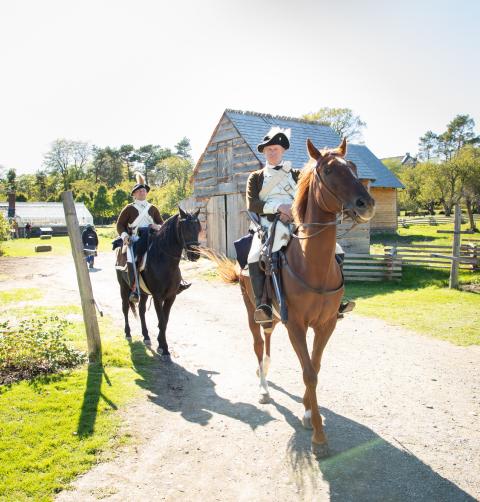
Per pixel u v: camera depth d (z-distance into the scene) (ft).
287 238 13.97
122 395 17.10
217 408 16.51
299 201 13.05
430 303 33.35
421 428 14.78
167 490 11.54
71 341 23.26
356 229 50.60
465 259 40.60
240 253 16.99
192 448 13.61
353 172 11.51
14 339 20.67
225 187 59.16
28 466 12.20
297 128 63.67
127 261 23.66
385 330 26.94
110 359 20.92
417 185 146.82
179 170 151.43
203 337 26.25
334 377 19.52
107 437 13.97
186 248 21.75
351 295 37.76
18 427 14.24
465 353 22.49
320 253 12.56
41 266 65.57
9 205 174.40
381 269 43.39
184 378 19.58
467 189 103.45
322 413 16.01
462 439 14.02
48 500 10.91
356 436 14.29
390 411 16.07
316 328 14.02
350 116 148.05
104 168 316.40
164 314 23.29
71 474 12.01
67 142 288.92
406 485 11.69
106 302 36.99
